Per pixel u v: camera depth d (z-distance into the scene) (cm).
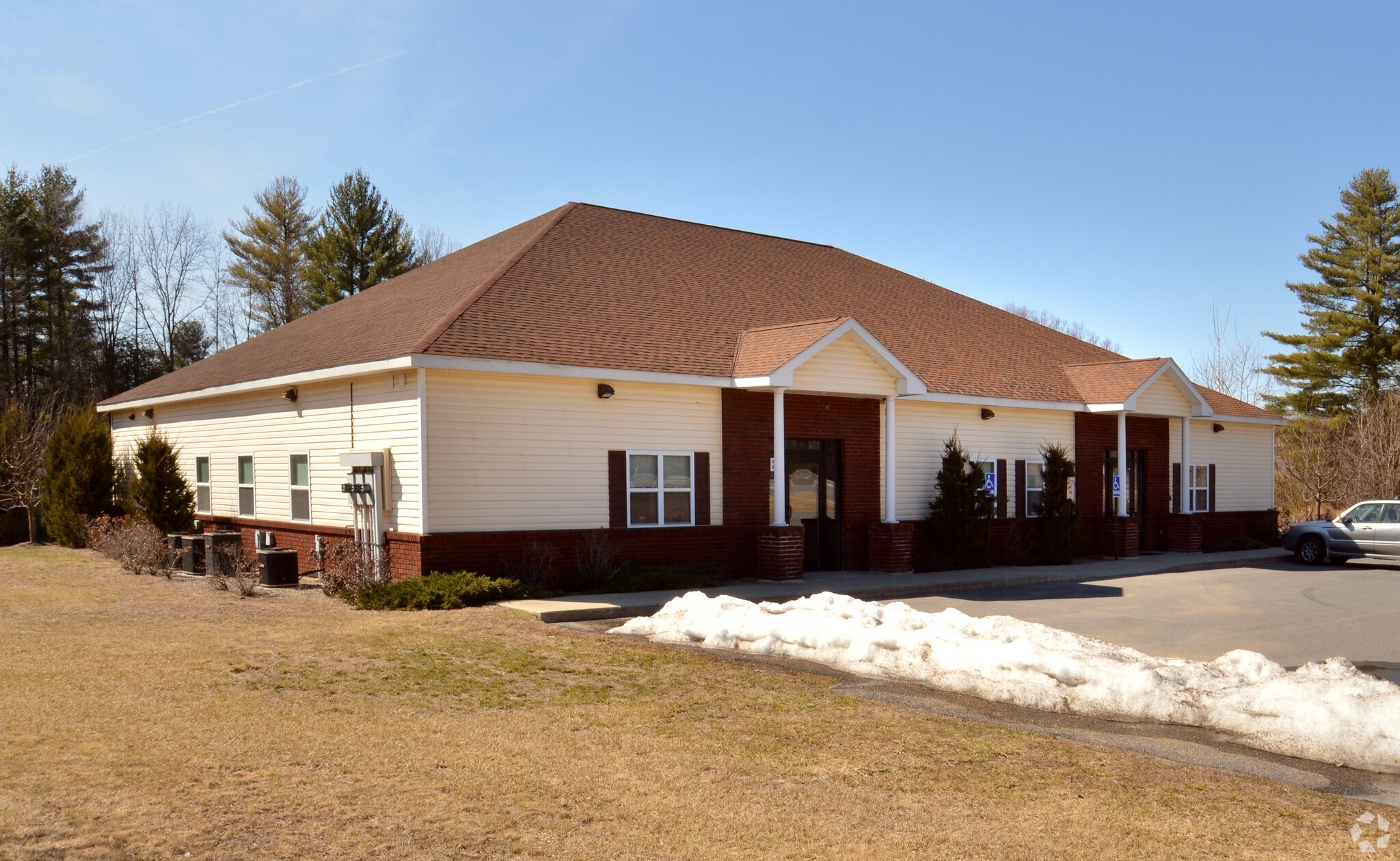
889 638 1176
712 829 626
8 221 4603
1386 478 3709
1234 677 1046
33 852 556
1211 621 1557
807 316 2327
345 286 5116
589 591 1681
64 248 4853
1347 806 706
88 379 4869
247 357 2397
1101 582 2111
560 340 1762
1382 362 4888
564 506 1727
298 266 5622
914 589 1866
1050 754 810
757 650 1217
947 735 858
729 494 1923
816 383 1928
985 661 1070
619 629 1363
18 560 2233
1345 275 5072
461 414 1633
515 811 646
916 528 2247
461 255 2492
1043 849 608
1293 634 1445
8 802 632
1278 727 873
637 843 600
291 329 2555
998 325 2911
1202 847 619
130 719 834
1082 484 2605
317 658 1106
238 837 589
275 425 2064
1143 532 2789
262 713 864
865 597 1791
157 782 677
